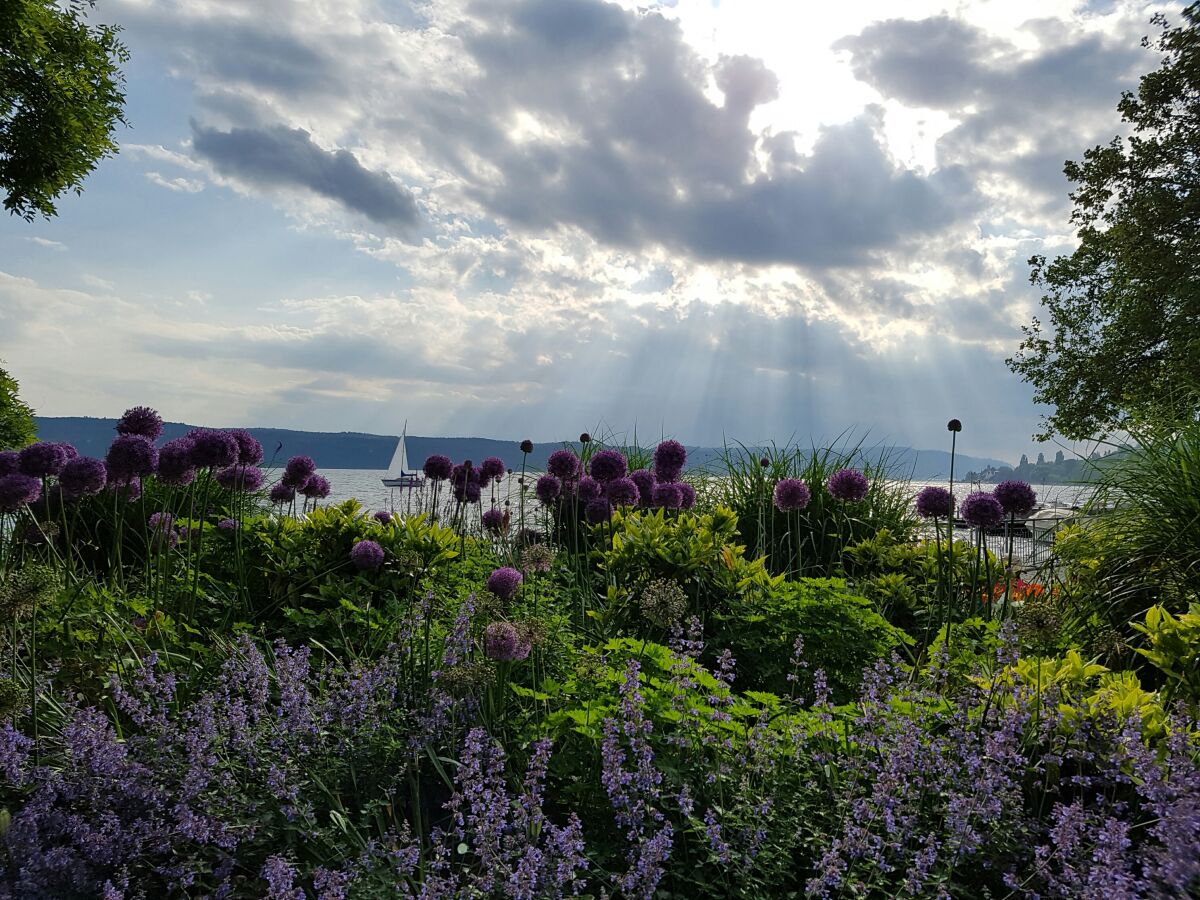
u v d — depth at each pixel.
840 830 2.83
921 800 3.04
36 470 4.66
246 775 3.18
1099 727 2.98
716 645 4.81
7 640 3.80
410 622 4.06
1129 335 21.25
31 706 3.35
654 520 5.89
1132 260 20.48
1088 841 2.75
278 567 5.34
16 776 2.88
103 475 4.82
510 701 3.80
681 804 2.74
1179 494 5.04
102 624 4.13
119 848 2.62
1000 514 4.99
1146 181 20.33
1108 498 5.55
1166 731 2.97
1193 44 19.20
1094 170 21.22
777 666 4.39
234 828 2.79
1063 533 5.70
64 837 2.75
